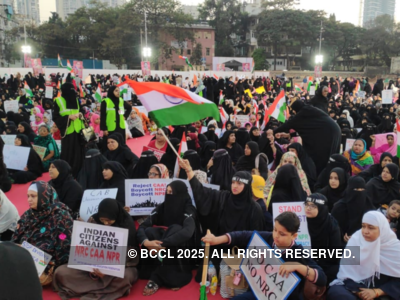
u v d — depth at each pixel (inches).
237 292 138.9
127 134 456.1
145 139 472.4
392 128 430.6
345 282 134.9
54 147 315.3
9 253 53.5
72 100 289.7
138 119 489.4
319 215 148.5
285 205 154.0
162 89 171.0
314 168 253.6
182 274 153.6
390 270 129.0
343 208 172.2
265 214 180.4
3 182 265.7
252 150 243.9
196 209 165.3
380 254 130.7
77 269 146.8
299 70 2266.2
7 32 2005.4
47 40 2001.7
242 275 137.2
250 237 133.6
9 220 177.6
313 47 2273.6
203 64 2070.6
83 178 231.8
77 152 292.7
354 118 512.1
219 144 310.2
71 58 2037.4
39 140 315.9
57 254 150.6
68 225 153.0
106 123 303.9
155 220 166.7
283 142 322.0
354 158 266.1
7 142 320.8
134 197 191.8
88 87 912.3
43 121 437.4
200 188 161.6
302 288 120.3
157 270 150.3
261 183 184.5
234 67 2014.0
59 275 145.2
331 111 479.2
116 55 1873.8
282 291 113.7
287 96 808.9
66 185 196.7
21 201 252.5
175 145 270.2
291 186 175.8
